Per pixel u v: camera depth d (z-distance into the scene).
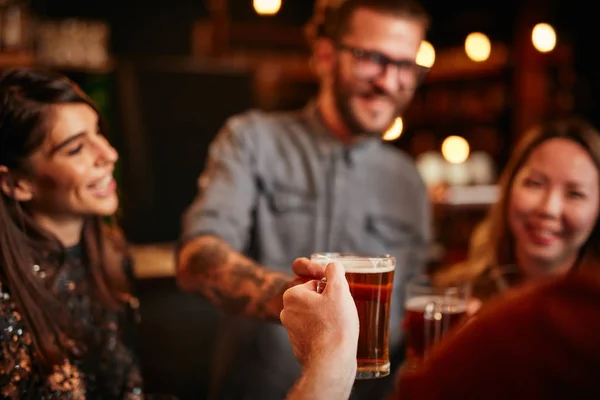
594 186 1.53
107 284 1.42
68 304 1.31
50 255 1.30
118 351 1.41
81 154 1.25
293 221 1.98
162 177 4.59
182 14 5.17
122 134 4.46
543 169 1.56
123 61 4.46
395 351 1.77
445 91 5.96
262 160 1.96
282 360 1.88
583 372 0.61
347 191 2.00
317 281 0.92
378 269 0.95
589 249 1.58
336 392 0.80
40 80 1.24
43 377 1.21
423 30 1.76
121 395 1.39
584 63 4.85
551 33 3.58
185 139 4.63
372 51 1.70
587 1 4.78
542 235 1.56
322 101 1.97
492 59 5.34
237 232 1.84
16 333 1.17
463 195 5.22
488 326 0.68
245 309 1.32
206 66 4.67
